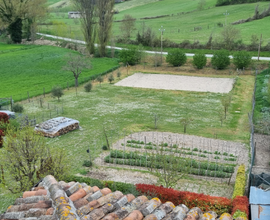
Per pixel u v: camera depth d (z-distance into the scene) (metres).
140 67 78.12
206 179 26.88
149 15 152.75
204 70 72.56
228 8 135.25
